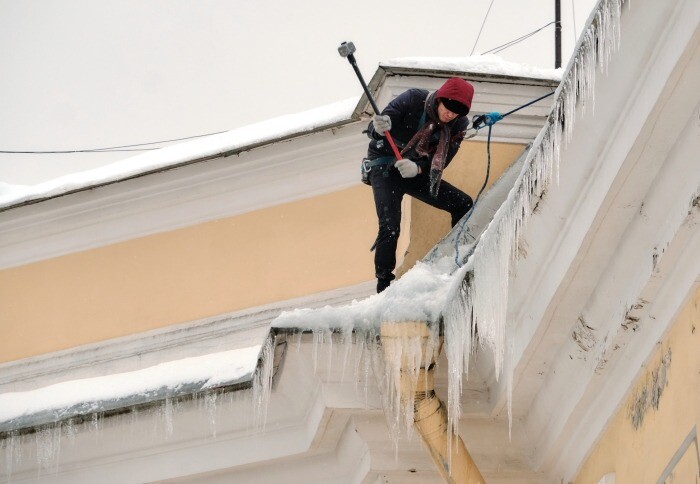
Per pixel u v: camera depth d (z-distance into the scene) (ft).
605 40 35.63
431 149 47.37
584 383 42.34
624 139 36.09
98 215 62.75
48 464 54.65
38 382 61.93
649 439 38.86
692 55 33.37
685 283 36.47
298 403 49.70
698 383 35.37
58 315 62.64
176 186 61.36
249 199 60.80
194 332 59.77
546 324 41.91
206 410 51.47
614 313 39.78
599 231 38.29
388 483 47.78
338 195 59.52
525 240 41.04
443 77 53.67
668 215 36.45
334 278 58.18
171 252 61.62
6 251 64.34
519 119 53.31
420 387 44.01
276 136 58.90
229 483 52.85
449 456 44.39
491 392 46.52
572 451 45.19
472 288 41.78
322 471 51.26
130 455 53.83
